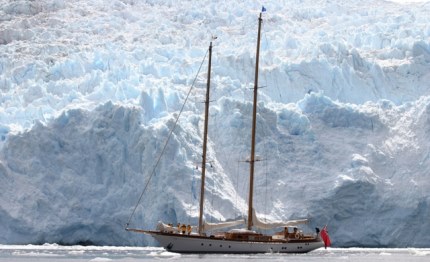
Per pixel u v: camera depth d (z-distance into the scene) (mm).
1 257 197125
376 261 193250
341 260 194875
